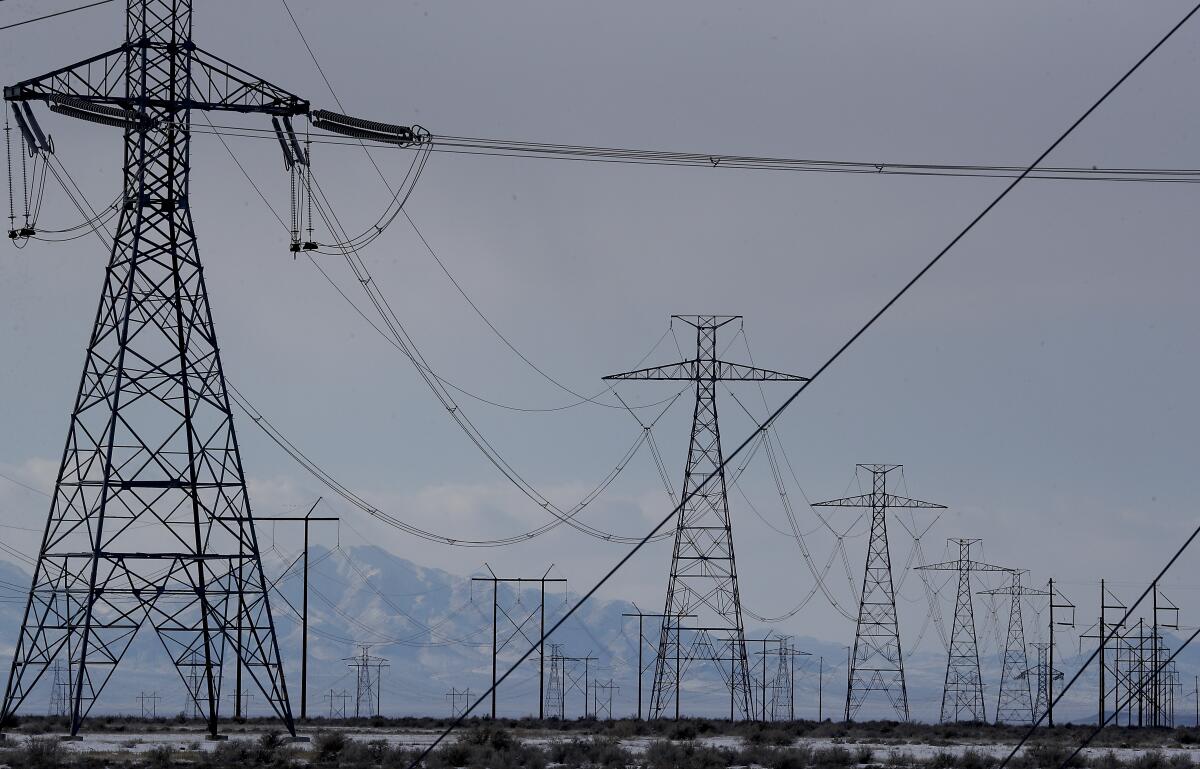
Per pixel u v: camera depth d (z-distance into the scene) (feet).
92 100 423.64
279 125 440.04
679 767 391.65
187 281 424.05
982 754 450.30
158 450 417.90
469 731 522.88
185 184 426.10
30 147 428.15
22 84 420.36
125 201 423.64
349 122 439.22
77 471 415.23
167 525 421.18
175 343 421.18
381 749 399.03
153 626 427.74
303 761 375.45
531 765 378.32
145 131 422.82
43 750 358.23
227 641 444.55
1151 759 417.90
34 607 424.87
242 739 432.25
